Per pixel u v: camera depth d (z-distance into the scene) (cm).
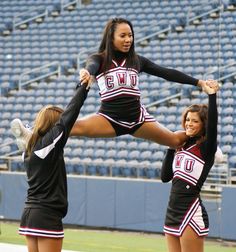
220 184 1304
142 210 1380
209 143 604
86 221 1445
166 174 648
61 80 1920
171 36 1955
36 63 2041
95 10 2198
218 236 1279
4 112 1872
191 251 612
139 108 577
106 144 1633
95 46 2033
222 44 1773
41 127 537
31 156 536
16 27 2228
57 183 534
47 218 530
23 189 1511
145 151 1584
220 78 1636
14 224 1492
